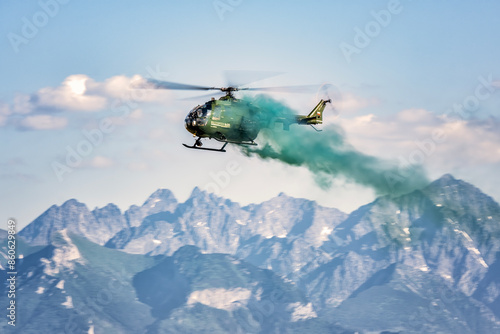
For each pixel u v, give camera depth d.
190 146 137.62
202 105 135.50
